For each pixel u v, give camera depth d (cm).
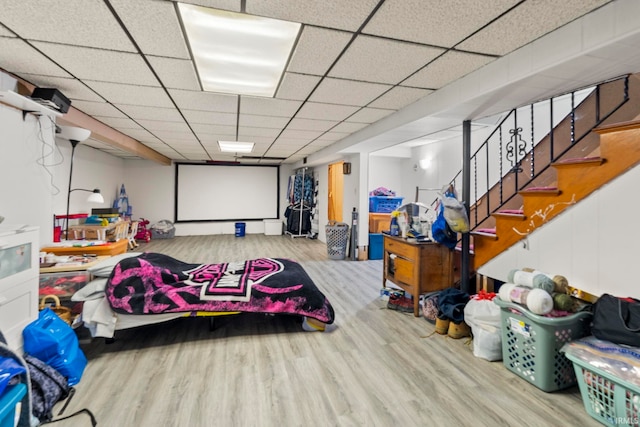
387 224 593
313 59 208
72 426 160
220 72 231
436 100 274
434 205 530
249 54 201
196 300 254
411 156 723
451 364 222
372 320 303
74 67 221
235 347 248
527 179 317
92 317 231
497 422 164
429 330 280
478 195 507
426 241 315
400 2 146
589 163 186
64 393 180
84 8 150
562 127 290
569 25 167
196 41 184
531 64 189
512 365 210
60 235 396
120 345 249
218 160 849
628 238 169
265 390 192
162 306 244
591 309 191
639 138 163
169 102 307
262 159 820
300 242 776
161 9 151
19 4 147
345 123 394
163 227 816
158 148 623
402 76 240
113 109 333
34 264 198
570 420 165
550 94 227
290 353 238
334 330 281
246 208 915
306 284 286
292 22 163
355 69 225
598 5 151
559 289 196
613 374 152
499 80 210
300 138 504
